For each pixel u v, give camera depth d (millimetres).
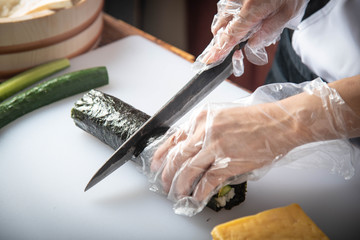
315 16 610
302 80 652
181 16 996
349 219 470
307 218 418
